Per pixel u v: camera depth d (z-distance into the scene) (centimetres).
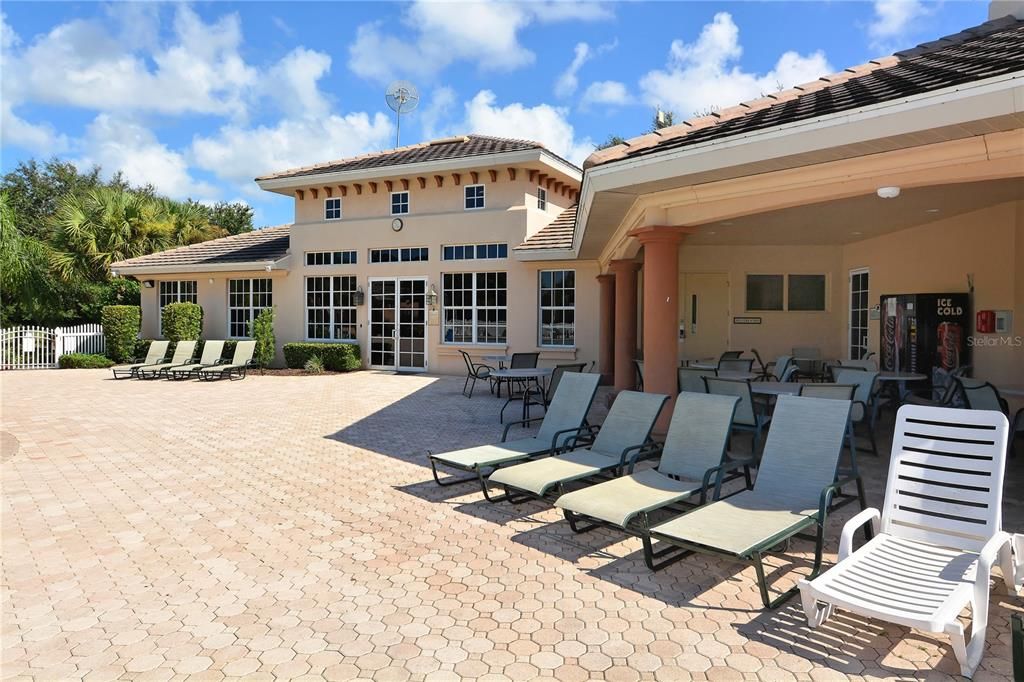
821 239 1366
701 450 575
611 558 479
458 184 1816
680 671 324
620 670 325
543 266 1680
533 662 334
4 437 969
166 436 973
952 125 435
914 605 311
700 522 432
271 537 529
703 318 1527
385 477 726
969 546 383
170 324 2059
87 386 1647
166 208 3003
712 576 443
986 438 391
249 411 1220
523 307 1711
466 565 467
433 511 598
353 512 596
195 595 419
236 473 746
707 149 577
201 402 1343
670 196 720
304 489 676
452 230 1792
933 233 1109
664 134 686
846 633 359
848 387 689
